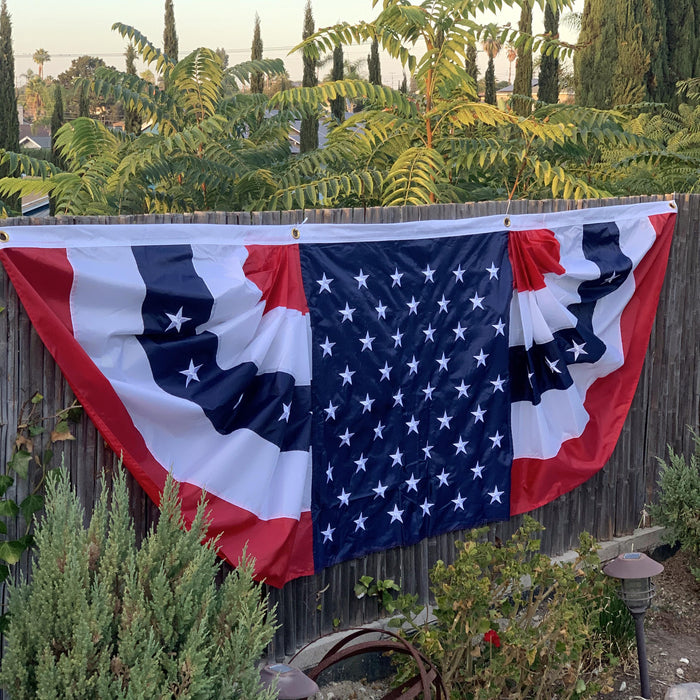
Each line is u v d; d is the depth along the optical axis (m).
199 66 8.50
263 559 4.12
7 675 2.98
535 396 5.34
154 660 2.97
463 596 4.25
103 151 8.71
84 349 3.58
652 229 5.96
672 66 29.38
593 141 8.30
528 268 5.28
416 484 4.91
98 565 3.26
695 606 5.88
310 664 4.54
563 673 4.49
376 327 4.63
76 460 3.75
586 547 4.86
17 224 3.55
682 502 5.98
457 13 7.46
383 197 6.68
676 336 6.37
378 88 7.46
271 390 4.21
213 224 4.06
